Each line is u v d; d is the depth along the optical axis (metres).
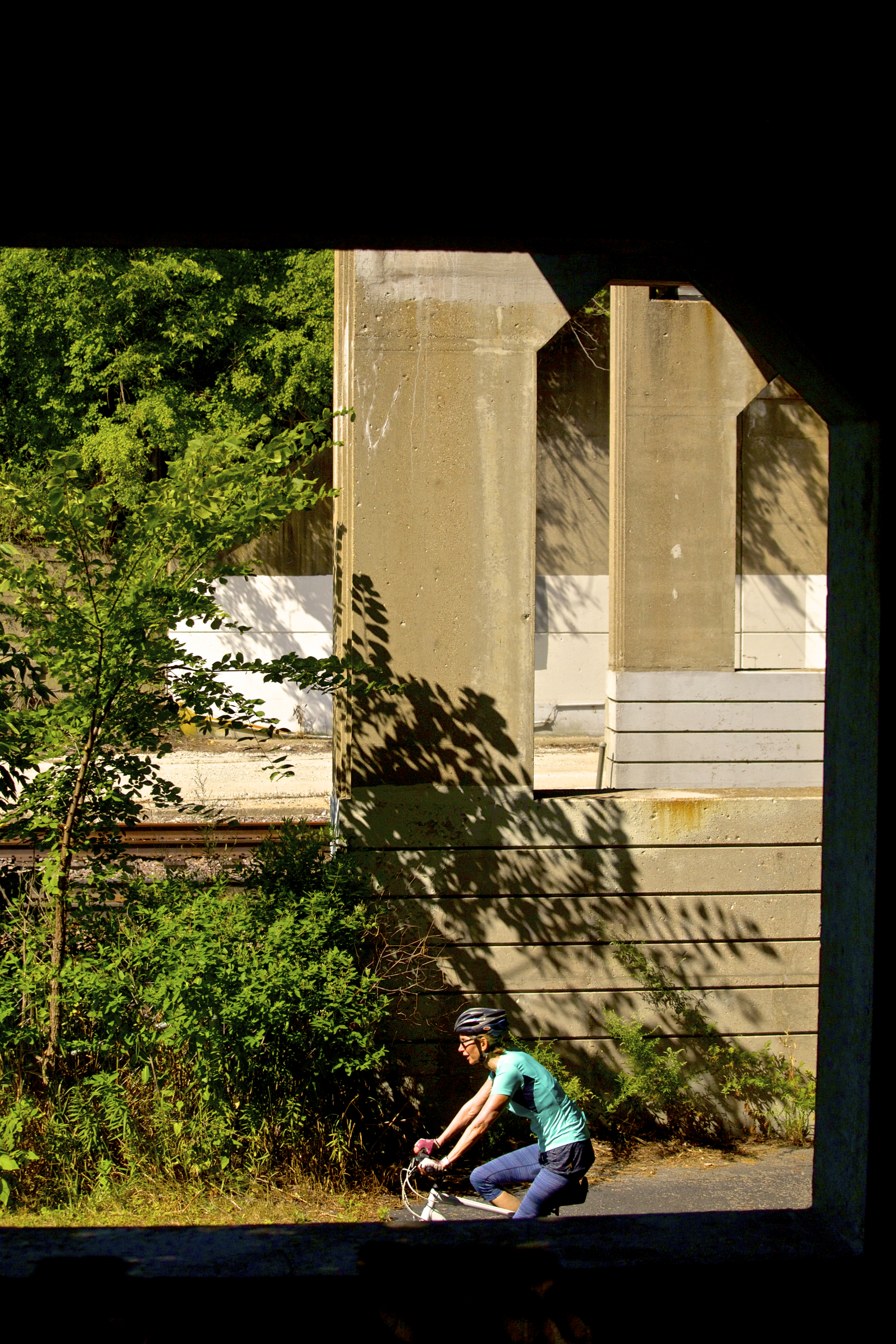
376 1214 4.94
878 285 2.11
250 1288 2.02
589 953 6.30
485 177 2.02
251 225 2.11
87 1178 5.00
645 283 6.23
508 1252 2.17
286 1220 4.78
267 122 1.89
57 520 4.85
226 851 9.24
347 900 5.84
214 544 5.14
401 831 6.12
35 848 5.71
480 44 1.82
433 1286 2.06
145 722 5.39
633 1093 6.16
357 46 1.80
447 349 6.07
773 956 6.44
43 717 5.05
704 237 2.21
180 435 5.51
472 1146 5.82
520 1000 6.26
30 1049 5.37
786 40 1.84
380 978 5.52
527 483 6.13
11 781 5.47
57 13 1.70
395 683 6.00
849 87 1.91
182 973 4.81
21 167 1.93
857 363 2.25
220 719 5.48
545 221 2.14
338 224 2.10
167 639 5.17
